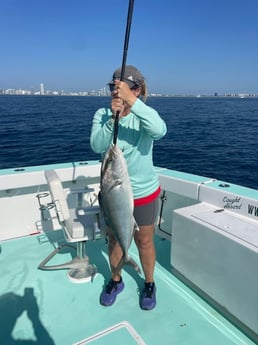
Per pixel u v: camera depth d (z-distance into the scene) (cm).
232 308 202
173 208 318
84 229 233
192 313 217
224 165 1062
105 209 184
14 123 2217
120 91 172
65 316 214
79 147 1342
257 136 1752
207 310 220
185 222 235
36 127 2005
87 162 368
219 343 191
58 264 280
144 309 220
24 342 192
